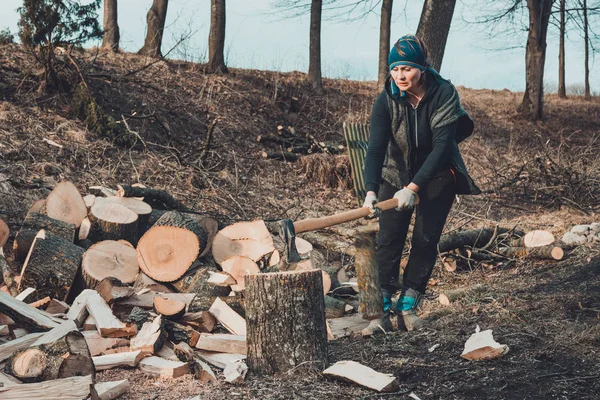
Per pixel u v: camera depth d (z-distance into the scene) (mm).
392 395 3002
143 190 6461
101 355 3625
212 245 5242
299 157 10961
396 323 4379
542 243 6617
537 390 2957
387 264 4133
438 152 3840
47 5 8859
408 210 4035
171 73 12734
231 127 11477
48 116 8688
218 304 4180
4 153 7281
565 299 4465
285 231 3502
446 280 6266
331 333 4238
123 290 4109
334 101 15039
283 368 3283
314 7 15383
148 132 9906
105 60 12008
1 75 9266
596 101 23359
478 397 2938
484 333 3596
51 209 5480
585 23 21016
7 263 4988
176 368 3320
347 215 3727
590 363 3254
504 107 18969
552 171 10555
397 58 3789
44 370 2986
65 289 4516
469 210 9859
